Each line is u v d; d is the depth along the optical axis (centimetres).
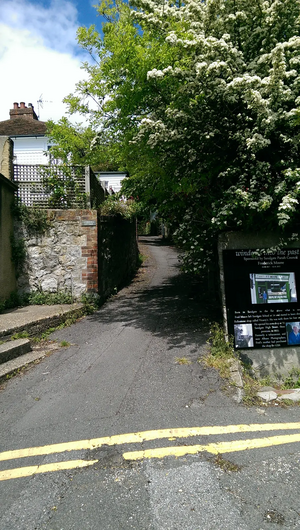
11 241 812
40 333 645
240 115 489
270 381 503
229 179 531
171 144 555
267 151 507
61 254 839
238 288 522
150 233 3756
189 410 374
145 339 602
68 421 358
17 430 345
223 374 449
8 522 233
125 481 270
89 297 825
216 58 486
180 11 560
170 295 973
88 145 1405
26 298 817
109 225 1009
